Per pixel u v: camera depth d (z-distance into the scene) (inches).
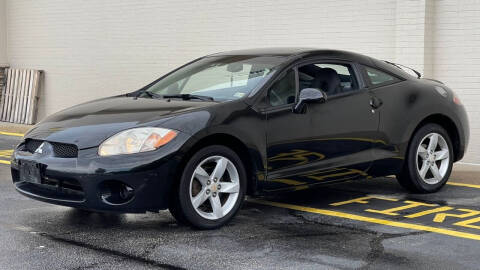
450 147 286.0
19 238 209.2
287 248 200.7
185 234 215.2
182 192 211.6
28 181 220.5
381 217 241.4
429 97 276.5
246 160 229.8
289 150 235.5
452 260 190.5
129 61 524.7
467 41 378.9
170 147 207.0
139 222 231.0
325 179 247.8
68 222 230.1
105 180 203.2
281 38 446.0
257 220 235.3
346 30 419.2
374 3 406.9
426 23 383.9
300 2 435.8
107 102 243.6
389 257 192.7
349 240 210.2
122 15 525.0
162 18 502.6
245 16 460.8
